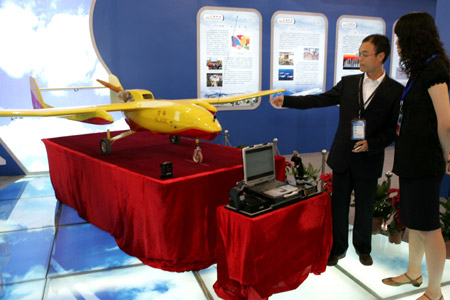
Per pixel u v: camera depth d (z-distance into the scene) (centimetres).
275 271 255
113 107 370
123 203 331
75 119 427
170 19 663
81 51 673
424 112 227
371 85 280
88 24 662
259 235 231
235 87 728
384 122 277
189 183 288
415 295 272
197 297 276
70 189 439
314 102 313
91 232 394
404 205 248
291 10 731
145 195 295
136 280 301
